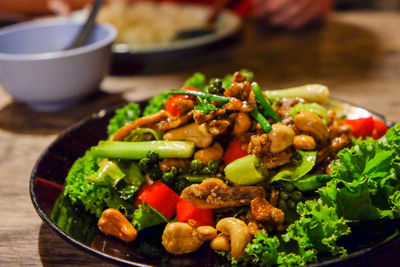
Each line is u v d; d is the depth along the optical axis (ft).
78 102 2.34
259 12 3.51
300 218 1.45
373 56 2.71
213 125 1.57
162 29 2.97
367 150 1.49
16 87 2.20
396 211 1.43
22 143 2.06
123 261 1.36
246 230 1.42
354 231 1.43
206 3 4.25
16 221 1.66
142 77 2.62
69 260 1.52
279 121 1.63
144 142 1.64
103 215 1.49
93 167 1.67
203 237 1.44
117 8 3.24
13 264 1.52
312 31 3.27
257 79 2.46
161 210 1.54
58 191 1.62
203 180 1.54
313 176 1.54
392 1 4.70
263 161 1.55
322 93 1.71
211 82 1.69
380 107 2.14
